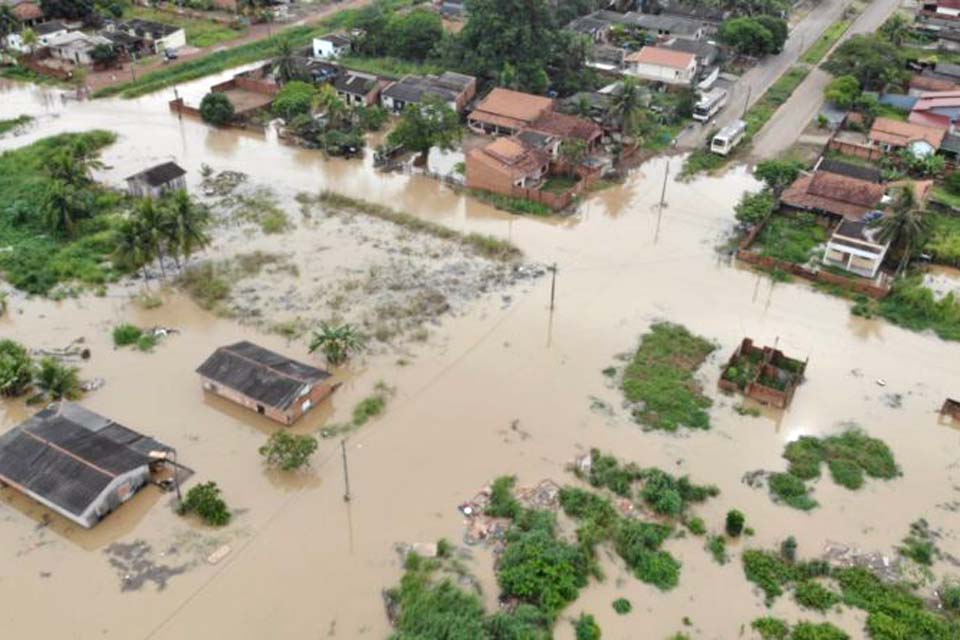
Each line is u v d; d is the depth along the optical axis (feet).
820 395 171.32
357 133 285.84
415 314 192.13
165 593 124.67
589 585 127.44
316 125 291.99
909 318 196.85
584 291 204.74
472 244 224.53
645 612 123.54
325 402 164.86
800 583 128.57
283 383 158.20
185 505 137.90
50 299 195.42
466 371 174.40
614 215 245.04
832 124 304.71
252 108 309.01
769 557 132.57
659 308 198.70
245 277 205.16
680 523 139.13
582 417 162.50
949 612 125.08
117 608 122.01
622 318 194.18
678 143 295.48
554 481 146.72
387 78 333.21
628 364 178.09
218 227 228.84
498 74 317.42
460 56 334.65
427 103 280.92
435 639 113.80
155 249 197.67
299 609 122.52
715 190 261.44
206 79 352.49
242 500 141.59
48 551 131.13
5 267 205.16
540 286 206.49
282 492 143.54
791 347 185.88
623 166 276.21
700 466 151.33
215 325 186.91
